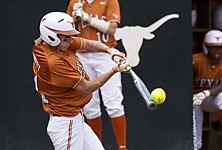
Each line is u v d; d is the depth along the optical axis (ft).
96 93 69.26
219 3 94.27
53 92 55.06
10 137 75.36
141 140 77.10
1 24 74.84
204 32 92.38
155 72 77.00
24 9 75.00
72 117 55.83
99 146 58.13
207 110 84.38
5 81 75.10
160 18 76.84
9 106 75.25
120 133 69.46
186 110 77.61
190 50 77.30
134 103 76.74
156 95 54.13
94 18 67.46
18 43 75.10
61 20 53.47
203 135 92.22
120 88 69.31
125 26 76.33
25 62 75.20
